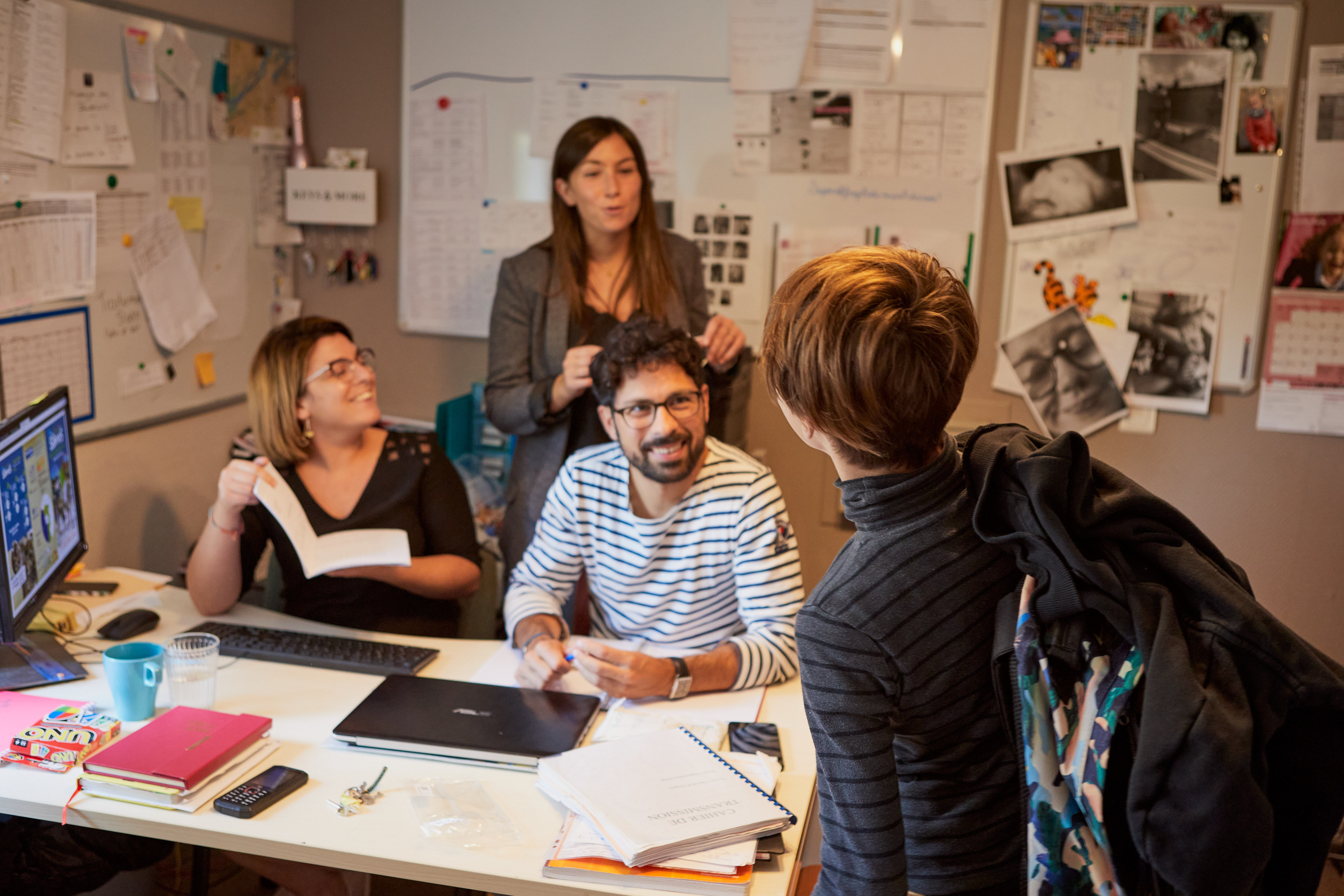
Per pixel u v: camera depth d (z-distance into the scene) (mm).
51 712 1475
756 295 2992
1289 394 2734
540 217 3078
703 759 1362
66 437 1850
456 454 3039
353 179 3090
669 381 1663
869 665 869
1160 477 2855
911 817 948
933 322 833
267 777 1332
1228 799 766
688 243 2623
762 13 2842
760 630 1754
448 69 3062
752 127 2910
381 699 1550
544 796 1335
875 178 2877
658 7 2910
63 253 2219
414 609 2092
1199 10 2648
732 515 1774
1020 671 857
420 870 1191
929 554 891
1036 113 2770
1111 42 2707
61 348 2236
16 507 1607
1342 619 2783
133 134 2432
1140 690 839
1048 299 2842
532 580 1906
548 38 2988
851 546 939
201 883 1843
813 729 896
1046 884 871
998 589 910
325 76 3141
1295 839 872
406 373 3258
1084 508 887
